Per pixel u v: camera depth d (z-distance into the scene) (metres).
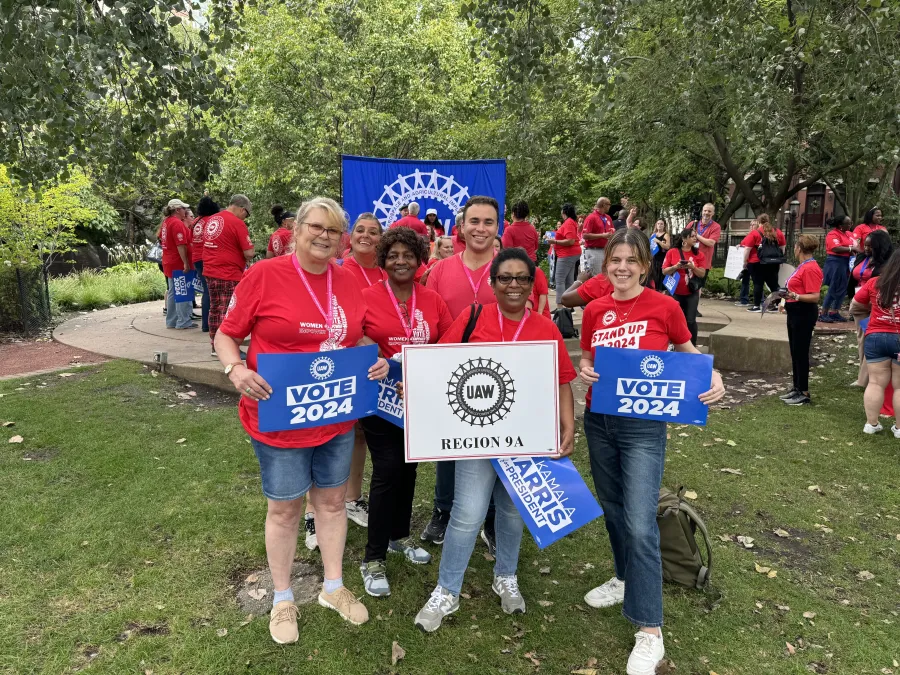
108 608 2.83
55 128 4.80
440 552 3.44
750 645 2.73
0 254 8.92
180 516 3.68
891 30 5.28
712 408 6.12
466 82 20.00
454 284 3.30
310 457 2.64
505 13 5.11
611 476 2.76
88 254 18.77
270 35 17.61
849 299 11.38
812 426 5.56
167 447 4.70
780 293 6.12
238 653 2.56
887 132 5.50
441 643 2.68
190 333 8.79
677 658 2.63
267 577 3.11
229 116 5.08
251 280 2.43
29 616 2.74
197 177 5.11
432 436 2.57
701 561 3.18
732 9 5.23
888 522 3.88
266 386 2.34
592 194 23.81
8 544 3.31
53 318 10.43
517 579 3.20
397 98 19.36
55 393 5.88
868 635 2.82
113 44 4.05
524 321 2.73
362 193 7.32
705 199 21.11
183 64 4.70
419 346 2.52
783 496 4.22
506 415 2.58
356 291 2.67
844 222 10.02
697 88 11.00
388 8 18.77
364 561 3.08
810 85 9.80
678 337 2.67
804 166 14.33
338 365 2.49
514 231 7.48
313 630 2.73
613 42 5.17
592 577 3.24
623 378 2.59
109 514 3.67
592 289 3.24
